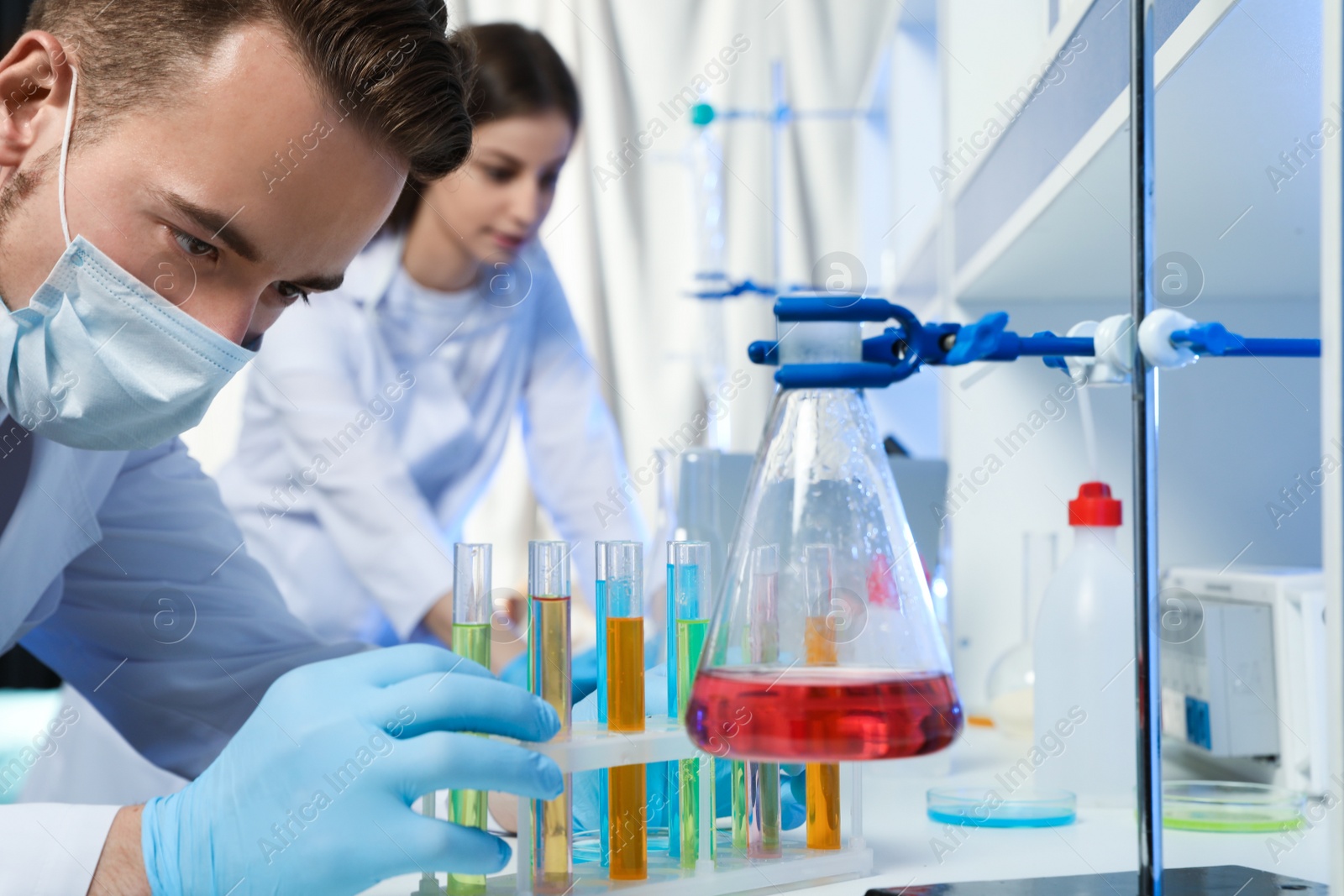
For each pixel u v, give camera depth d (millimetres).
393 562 2365
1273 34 806
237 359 1132
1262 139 1047
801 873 881
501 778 783
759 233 3678
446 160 1131
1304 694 1231
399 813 829
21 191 1082
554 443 2877
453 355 2645
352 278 2479
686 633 883
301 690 937
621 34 3729
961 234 1875
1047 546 1677
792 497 656
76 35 1047
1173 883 838
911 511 1758
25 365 1155
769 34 3699
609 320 3734
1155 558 717
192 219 1025
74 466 1365
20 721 4805
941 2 1979
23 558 1316
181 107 1000
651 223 3729
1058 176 1221
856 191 3662
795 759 606
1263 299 1691
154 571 1585
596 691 996
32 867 907
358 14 1009
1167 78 908
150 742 1583
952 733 636
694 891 840
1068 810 1111
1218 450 1719
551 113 2420
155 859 909
